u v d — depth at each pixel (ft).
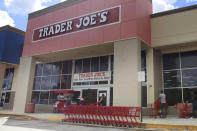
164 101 47.83
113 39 52.19
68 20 63.26
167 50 57.52
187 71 53.52
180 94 53.11
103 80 62.39
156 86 54.13
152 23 57.21
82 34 58.70
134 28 49.44
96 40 55.26
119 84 48.67
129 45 49.24
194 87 51.47
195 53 53.57
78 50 61.41
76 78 68.74
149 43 55.06
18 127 34.04
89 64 67.46
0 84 78.89
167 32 54.29
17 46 84.79
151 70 54.19
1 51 79.66
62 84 71.82
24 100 66.74
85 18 59.21
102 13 55.93
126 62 48.80
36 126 36.45
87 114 42.55
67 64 72.95
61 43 63.00
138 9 51.55
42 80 78.02
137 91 45.73
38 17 72.28
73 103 66.23
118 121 38.65
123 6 52.70
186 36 51.44
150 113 50.21
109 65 62.85
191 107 48.01
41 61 77.87
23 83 69.10
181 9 53.62
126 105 46.44
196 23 50.93
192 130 32.24
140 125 36.81
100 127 37.68
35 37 71.00
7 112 67.31
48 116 53.31
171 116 50.34
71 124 41.65
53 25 66.90
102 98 57.62
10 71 91.25
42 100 75.31
